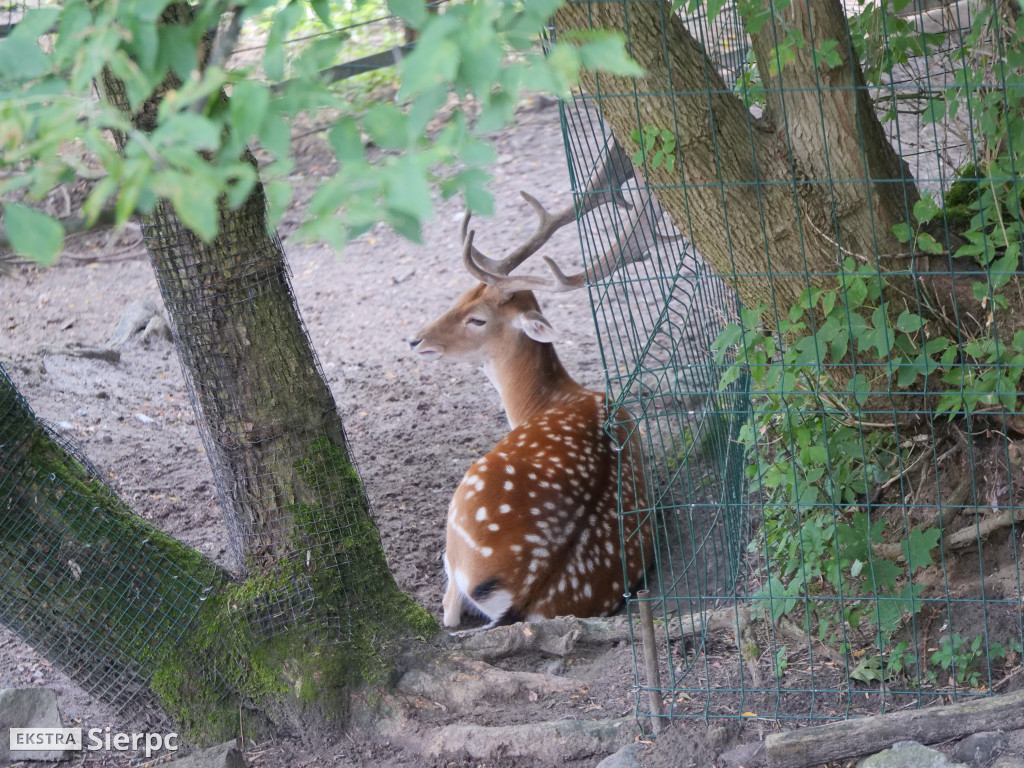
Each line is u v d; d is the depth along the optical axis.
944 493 6.52
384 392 12.86
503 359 10.45
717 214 5.90
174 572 6.57
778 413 6.59
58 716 6.86
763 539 7.36
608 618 7.21
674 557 8.88
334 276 16.56
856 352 6.12
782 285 6.06
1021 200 5.68
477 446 11.39
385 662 6.54
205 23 2.88
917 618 6.12
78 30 2.70
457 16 2.66
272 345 6.53
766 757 5.34
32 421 6.39
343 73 16.62
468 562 7.97
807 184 5.84
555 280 9.52
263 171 2.69
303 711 6.39
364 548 6.82
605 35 2.64
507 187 18.06
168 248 6.29
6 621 6.38
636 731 5.80
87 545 6.39
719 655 6.51
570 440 8.71
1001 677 5.76
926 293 6.04
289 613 6.54
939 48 6.93
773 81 5.86
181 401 12.65
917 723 5.08
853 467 6.71
